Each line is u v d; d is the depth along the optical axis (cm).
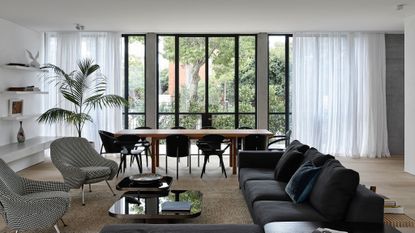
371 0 605
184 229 299
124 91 939
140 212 391
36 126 876
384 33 914
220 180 672
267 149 720
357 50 917
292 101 920
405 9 664
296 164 461
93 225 435
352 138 914
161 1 612
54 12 686
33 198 364
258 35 916
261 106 923
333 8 661
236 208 502
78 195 568
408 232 397
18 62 791
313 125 918
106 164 564
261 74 919
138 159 745
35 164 809
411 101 719
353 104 915
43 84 897
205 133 709
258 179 482
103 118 910
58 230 384
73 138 564
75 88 823
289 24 811
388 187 620
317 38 909
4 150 667
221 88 944
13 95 768
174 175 716
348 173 326
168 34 931
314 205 354
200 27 845
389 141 942
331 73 916
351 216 315
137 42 936
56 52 899
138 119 945
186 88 945
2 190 345
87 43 906
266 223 317
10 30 759
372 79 912
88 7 650
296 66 915
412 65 715
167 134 696
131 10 676
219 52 939
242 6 648
